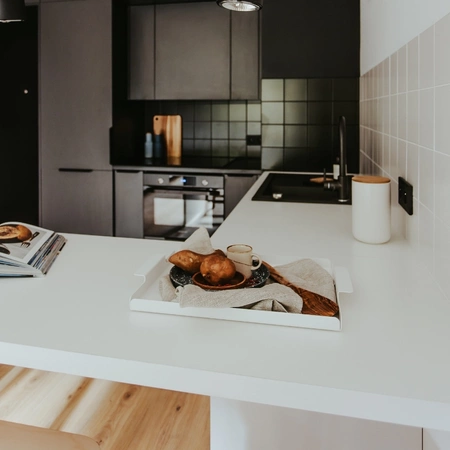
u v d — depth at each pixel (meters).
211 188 3.32
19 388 2.04
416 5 1.25
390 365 0.66
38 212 3.64
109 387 2.06
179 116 3.88
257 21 3.42
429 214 1.07
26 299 0.90
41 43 3.46
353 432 1.10
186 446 1.69
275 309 0.80
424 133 1.12
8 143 3.61
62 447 0.85
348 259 1.17
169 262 1.00
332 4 3.09
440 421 0.58
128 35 3.61
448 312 0.84
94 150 3.47
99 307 0.86
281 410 1.14
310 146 3.24
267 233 1.45
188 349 0.70
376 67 2.13
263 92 3.25
